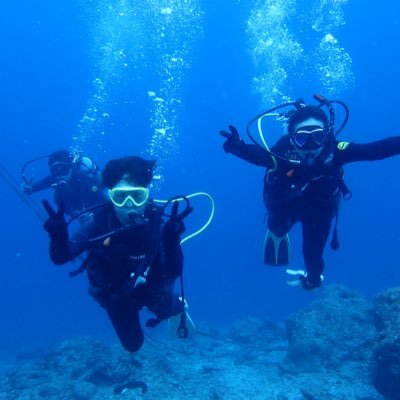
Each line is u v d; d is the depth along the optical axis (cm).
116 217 309
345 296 921
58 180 789
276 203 398
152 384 713
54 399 691
